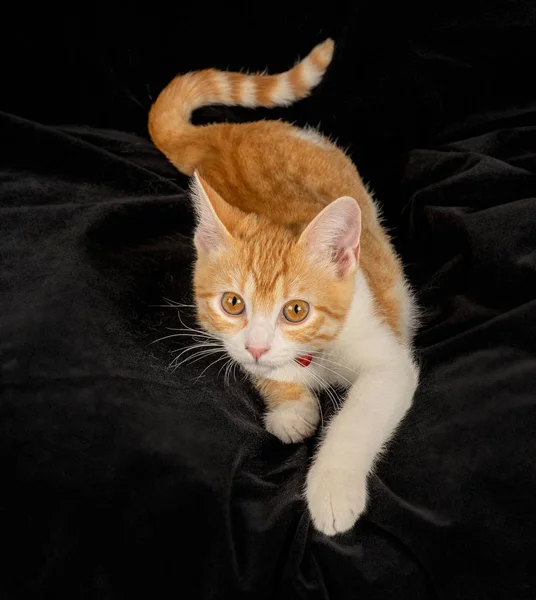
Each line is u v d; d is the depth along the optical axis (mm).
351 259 382
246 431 351
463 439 333
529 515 307
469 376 362
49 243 410
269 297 373
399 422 360
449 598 296
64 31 513
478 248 417
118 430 333
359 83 543
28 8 501
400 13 527
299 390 399
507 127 530
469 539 304
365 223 461
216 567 301
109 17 522
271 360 371
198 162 500
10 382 346
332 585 306
